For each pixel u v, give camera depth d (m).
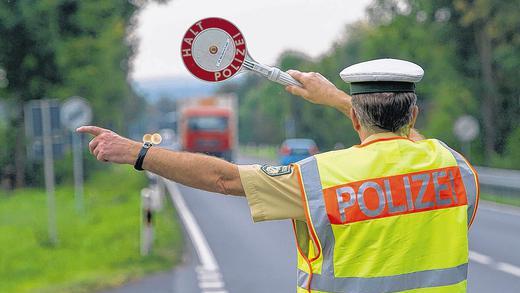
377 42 120.50
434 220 6.81
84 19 91.25
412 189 6.78
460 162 7.09
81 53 91.81
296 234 6.94
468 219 7.05
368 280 6.61
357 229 6.62
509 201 64.31
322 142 171.75
